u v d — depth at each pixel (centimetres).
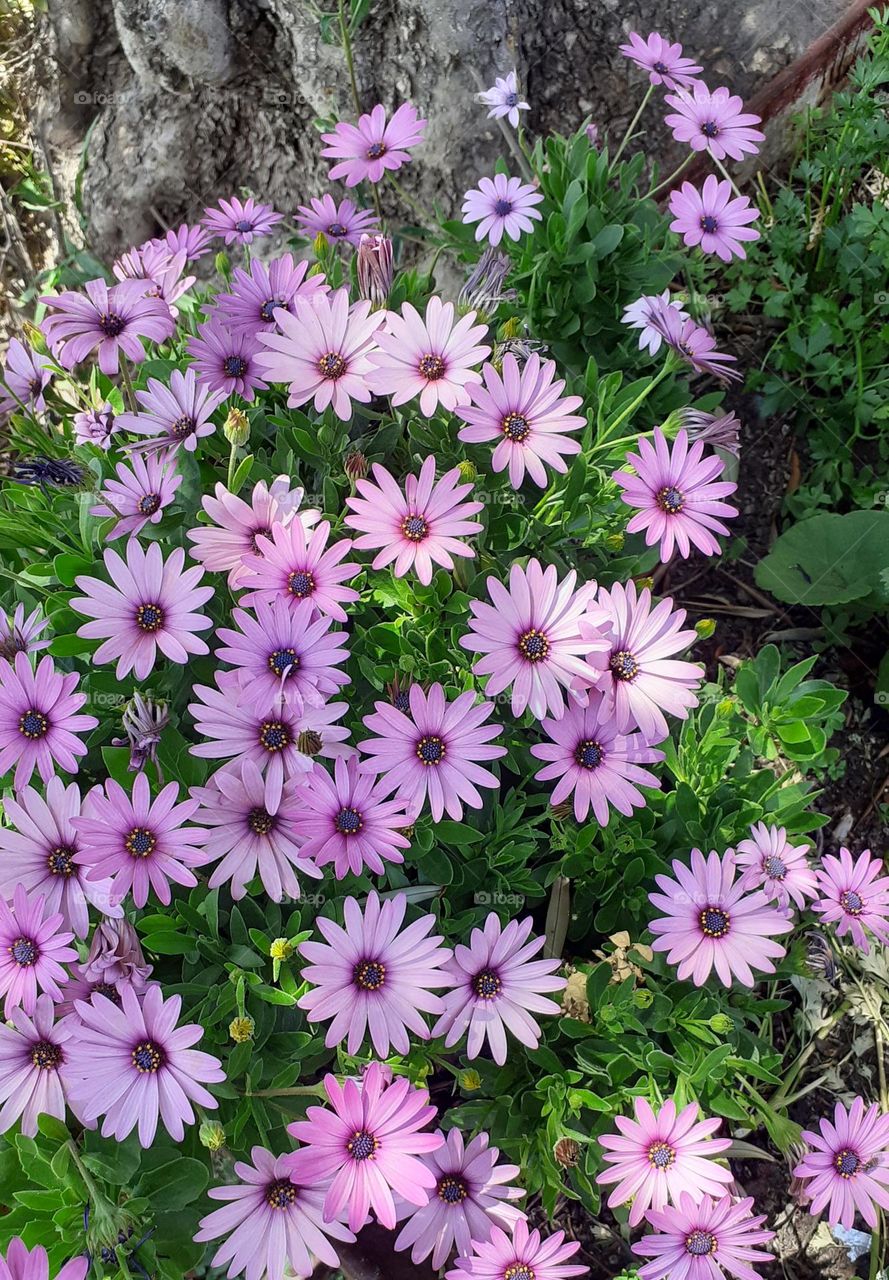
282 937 37
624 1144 34
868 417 60
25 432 46
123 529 39
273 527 35
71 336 42
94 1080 32
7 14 68
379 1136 32
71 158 67
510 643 35
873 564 56
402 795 34
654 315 46
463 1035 38
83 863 32
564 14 63
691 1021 39
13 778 38
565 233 51
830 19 66
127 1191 33
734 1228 35
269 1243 32
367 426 45
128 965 34
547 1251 34
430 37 59
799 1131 38
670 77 53
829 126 66
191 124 63
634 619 35
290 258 45
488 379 37
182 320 51
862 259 62
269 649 34
